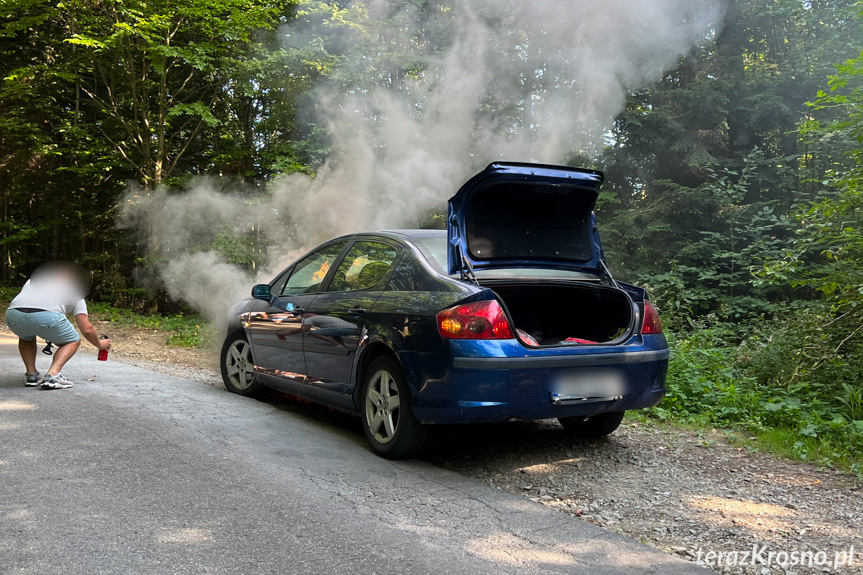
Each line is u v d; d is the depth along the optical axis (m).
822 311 6.89
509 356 3.73
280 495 3.44
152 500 3.29
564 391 3.89
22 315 5.77
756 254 11.65
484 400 3.72
